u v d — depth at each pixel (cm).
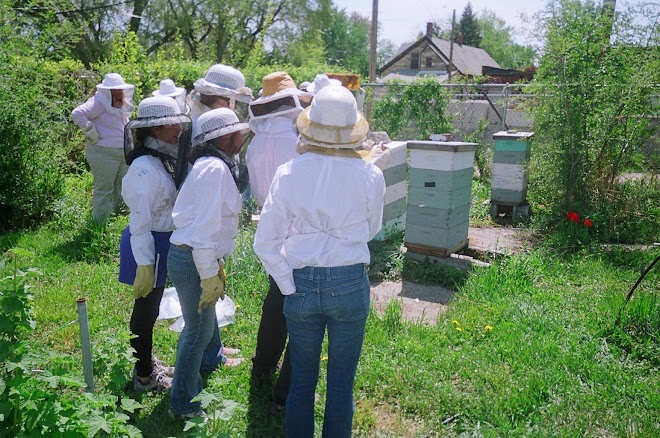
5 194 673
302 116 250
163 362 371
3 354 258
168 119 296
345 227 245
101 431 257
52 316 428
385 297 512
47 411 230
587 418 317
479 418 318
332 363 258
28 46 741
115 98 652
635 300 445
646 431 304
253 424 310
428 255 591
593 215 697
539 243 670
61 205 686
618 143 751
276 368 354
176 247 283
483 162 1070
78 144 929
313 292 246
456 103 1274
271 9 2861
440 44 5366
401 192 655
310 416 269
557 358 378
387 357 383
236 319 438
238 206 289
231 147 290
